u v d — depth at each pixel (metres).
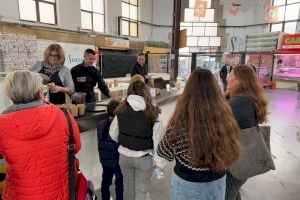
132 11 11.88
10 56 5.55
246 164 1.55
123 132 1.83
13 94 1.07
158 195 2.52
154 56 10.24
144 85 1.83
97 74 3.12
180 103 1.19
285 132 4.83
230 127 1.16
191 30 15.30
